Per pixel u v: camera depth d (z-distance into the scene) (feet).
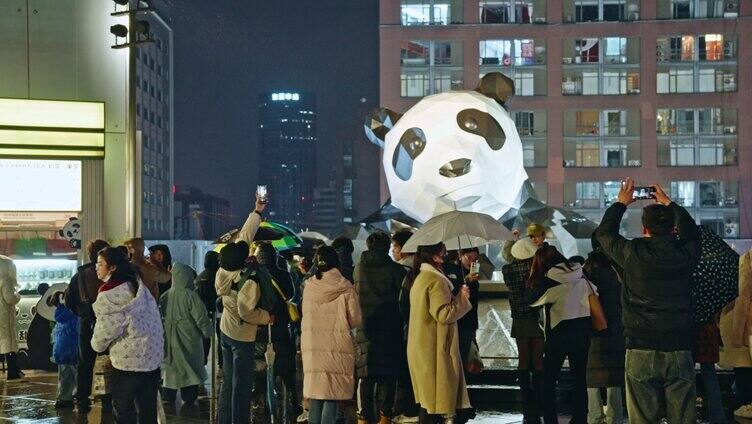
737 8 227.40
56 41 61.41
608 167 228.84
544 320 31.68
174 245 83.10
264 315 30.66
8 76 60.70
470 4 228.02
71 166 61.00
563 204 229.04
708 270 30.37
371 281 30.09
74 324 38.50
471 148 56.24
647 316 21.86
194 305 38.24
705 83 228.02
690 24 227.61
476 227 30.14
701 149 228.02
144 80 270.05
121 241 61.67
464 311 27.48
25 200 59.98
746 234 225.76
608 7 229.04
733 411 35.55
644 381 22.04
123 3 59.52
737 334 34.42
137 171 61.16
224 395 31.73
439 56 228.84
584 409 30.58
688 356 21.88
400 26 227.81
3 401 40.70
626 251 22.13
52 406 39.19
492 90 60.13
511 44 229.04
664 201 22.90
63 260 59.47
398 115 60.80
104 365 26.40
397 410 32.35
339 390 28.63
